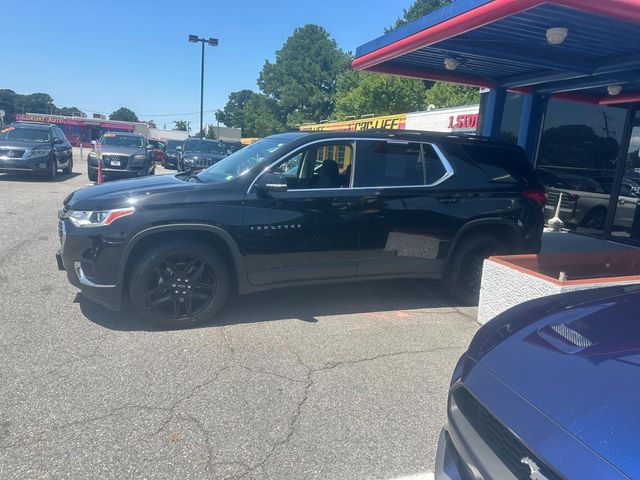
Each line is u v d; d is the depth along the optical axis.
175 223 4.29
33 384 3.40
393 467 2.74
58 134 17.09
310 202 4.70
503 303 4.60
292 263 4.74
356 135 5.00
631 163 9.09
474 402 2.04
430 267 5.25
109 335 4.25
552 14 4.63
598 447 1.52
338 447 2.89
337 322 4.80
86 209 4.29
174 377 3.59
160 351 4.00
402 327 4.75
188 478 2.58
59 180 15.99
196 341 4.22
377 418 3.20
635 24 4.69
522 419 1.75
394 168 5.09
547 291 4.16
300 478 2.63
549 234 10.27
